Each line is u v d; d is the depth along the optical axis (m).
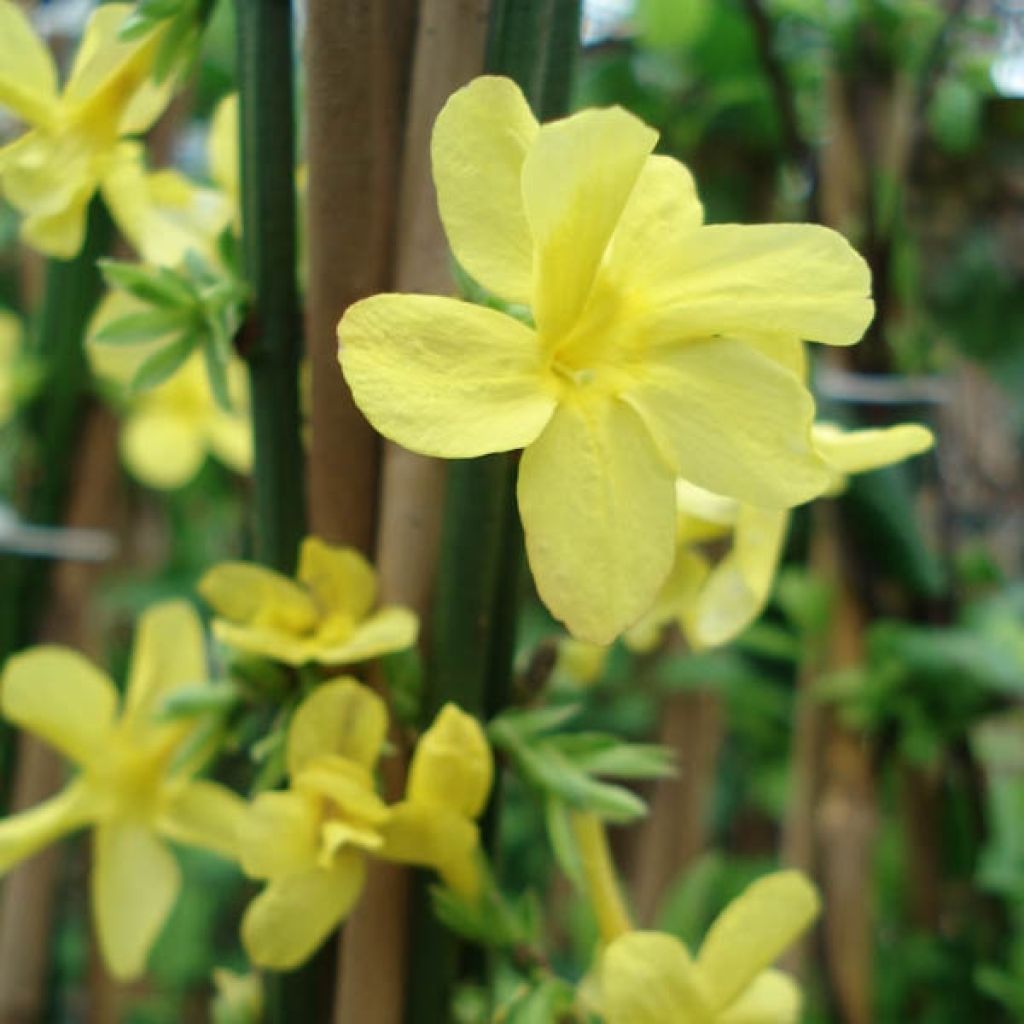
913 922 0.21
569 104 0.12
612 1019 0.11
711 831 0.30
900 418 0.19
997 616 0.20
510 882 0.29
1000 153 0.24
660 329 0.10
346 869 0.11
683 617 0.13
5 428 0.22
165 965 0.31
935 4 0.20
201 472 0.31
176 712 0.12
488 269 0.10
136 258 0.18
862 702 0.19
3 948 0.18
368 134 0.11
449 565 0.11
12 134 0.27
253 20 0.12
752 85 0.23
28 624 0.18
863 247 0.19
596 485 0.10
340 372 0.11
